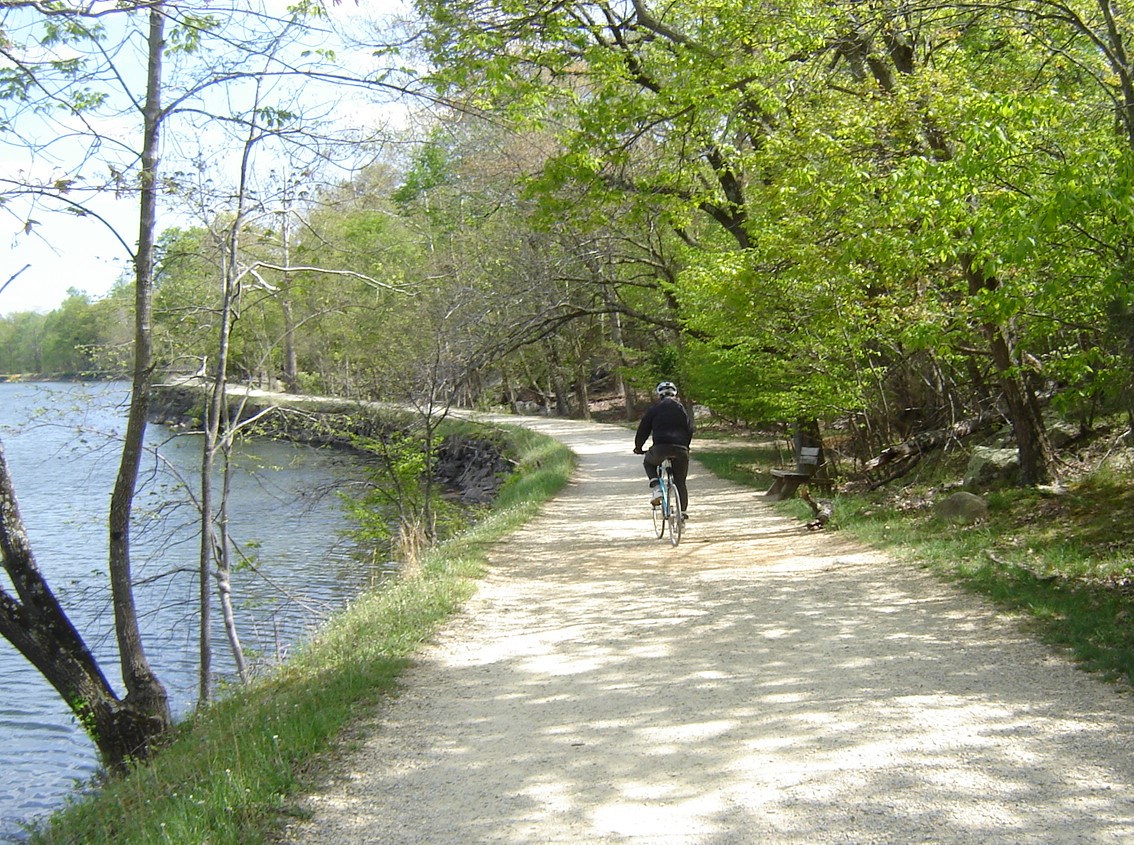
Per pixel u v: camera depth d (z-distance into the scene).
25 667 15.52
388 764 5.36
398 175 19.64
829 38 13.49
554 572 11.62
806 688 6.23
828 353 16.75
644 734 5.58
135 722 9.55
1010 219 7.92
